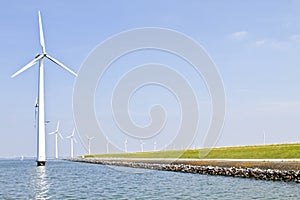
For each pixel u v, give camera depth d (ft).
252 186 163.73
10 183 203.82
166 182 194.08
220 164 265.95
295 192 141.59
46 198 143.02
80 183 197.36
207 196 139.13
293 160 231.91
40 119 317.63
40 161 320.50
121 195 146.41
